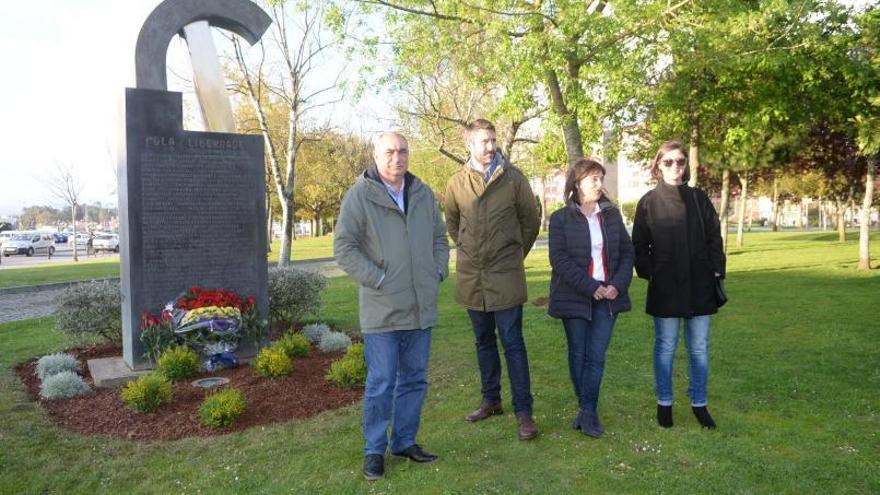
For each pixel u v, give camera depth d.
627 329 7.81
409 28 10.52
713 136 15.16
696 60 9.75
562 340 7.26
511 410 4.78
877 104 11.89
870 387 5.12
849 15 10.73
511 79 9.11
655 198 4.28
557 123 9.22
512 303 4.23
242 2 7.01
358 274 3.67
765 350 6.52
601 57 8.55
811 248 22.69
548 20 9.11
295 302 8.07
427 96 14.62
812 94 11.82
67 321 7.03
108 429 4.51
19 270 24.48
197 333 5.91
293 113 17.22
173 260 6.23
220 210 6.43
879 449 3.86
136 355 6.06
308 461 3.87
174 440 4.29
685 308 4.15
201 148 6.34
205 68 6.82
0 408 5.06
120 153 6.35
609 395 5.08
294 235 70.31
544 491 3.39
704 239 4.20
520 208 4.34
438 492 3.41
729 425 4.32
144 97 6.11
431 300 3.87
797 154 18.77
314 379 5.56
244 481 3.61
